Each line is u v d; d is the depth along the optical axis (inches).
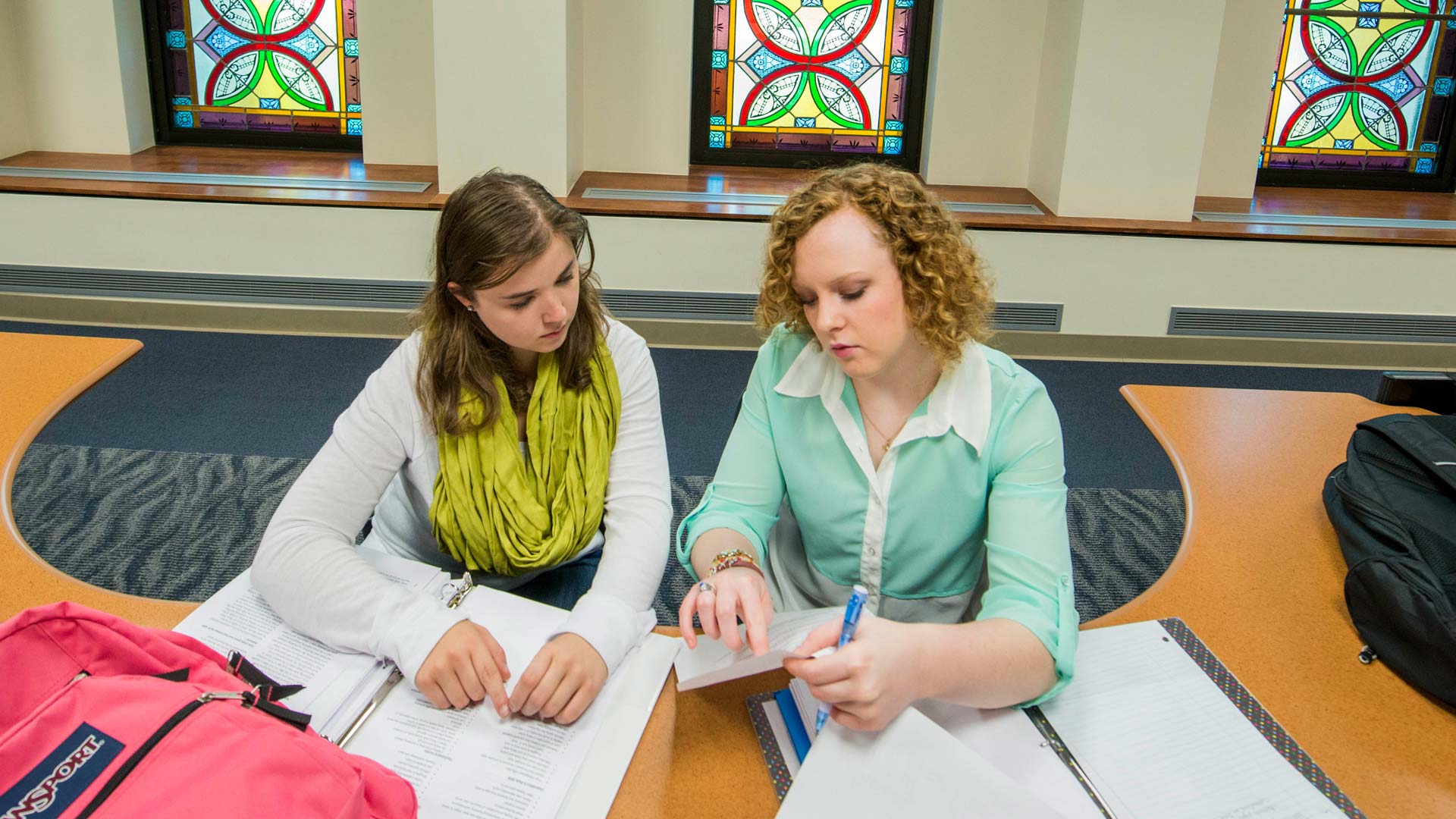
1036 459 47.0
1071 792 37.4
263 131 164.7
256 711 33.2
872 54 160.6
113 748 30.4
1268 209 154.3
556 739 39.8
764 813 37.1
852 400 49.1
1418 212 155.0
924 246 41.3
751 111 164.1
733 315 149.6
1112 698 42.6
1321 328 148.8
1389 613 44.7
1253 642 47.3
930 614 53.7
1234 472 63.7
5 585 47.9
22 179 141.3
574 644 42.7
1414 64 160.1
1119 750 39.6
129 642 34.6
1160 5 135.0
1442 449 51.1
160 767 30.3
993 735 40.0
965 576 53.0
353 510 51.0
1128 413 139.0
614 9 151.8
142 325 152.6
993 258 145.2
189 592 92.5
